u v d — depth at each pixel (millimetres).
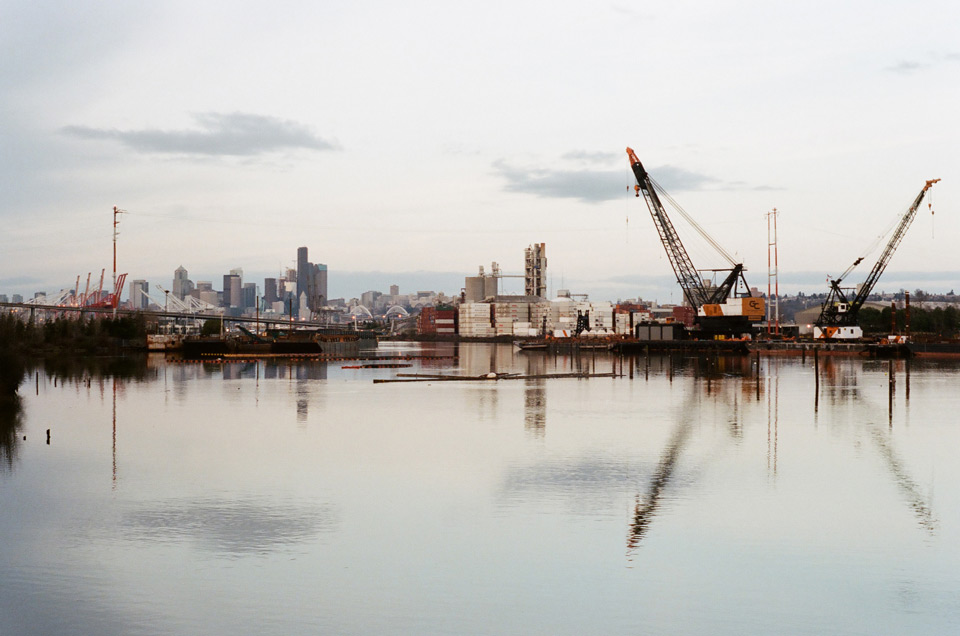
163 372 164750
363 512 47781
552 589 35844
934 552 40781
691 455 65938
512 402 108125
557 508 48719
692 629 32094
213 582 36469
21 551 40438
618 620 32844
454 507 48844
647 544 41812
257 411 97062
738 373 162625
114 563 38844
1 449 68875
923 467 61062
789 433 78000
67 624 32250
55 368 172500
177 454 66625
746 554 40375
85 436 76312
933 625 32500
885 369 170375
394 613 33344
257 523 45375
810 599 34938
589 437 75812
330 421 87875
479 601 34594
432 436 76625
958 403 103625
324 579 36906
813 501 50562
